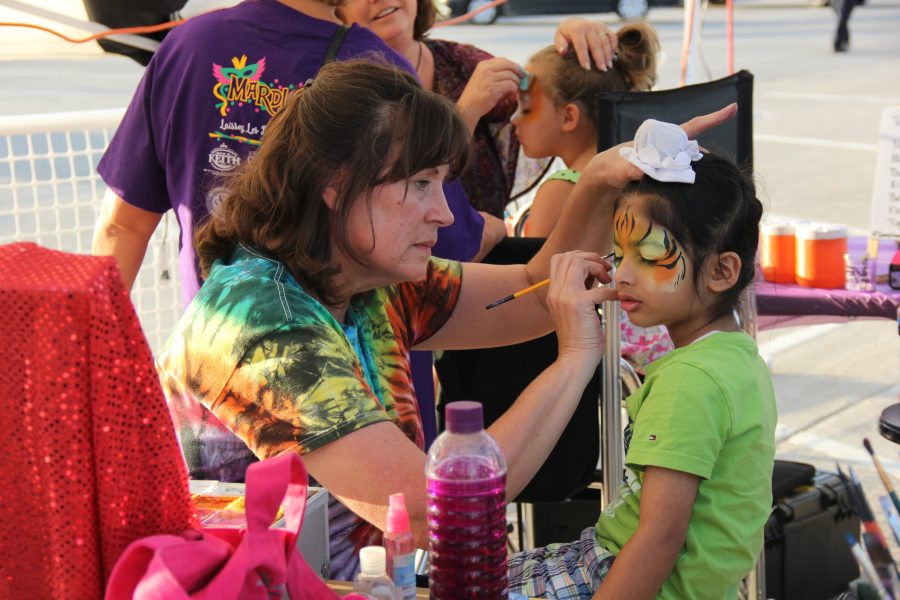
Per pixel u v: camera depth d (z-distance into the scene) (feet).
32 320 4.29
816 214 27.66
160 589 4.12
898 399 17.48
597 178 7.39
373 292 7.33
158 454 4.50
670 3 61.11
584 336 6.63
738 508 6.51
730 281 6.80
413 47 11.96
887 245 13.00
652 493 6.41
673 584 6.58
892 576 7.19
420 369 8.65
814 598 10.62
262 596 4.50
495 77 11.21
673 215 6.66
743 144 8.81
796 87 46.26
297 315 6.13
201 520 5.76
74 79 51.44
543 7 61.05
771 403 6.84
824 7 74.54
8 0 11.57
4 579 4.56
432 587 5.23
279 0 8.57
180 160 8.77
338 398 5.91
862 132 37.93
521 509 11.52
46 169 23.25
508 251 10.05
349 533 6.94
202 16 8.72
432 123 6.11
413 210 6.23
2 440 4.42
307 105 6.21
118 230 9.48
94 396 4.34
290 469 4.64
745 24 66.95
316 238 6.29
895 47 56.34
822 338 20.99
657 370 6.75
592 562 7.05
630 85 11.75
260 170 6.39
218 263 6.77
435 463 5.12
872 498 13.64
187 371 6.32
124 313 4.38
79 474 4.37
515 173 12.93
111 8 11.98
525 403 6.31
